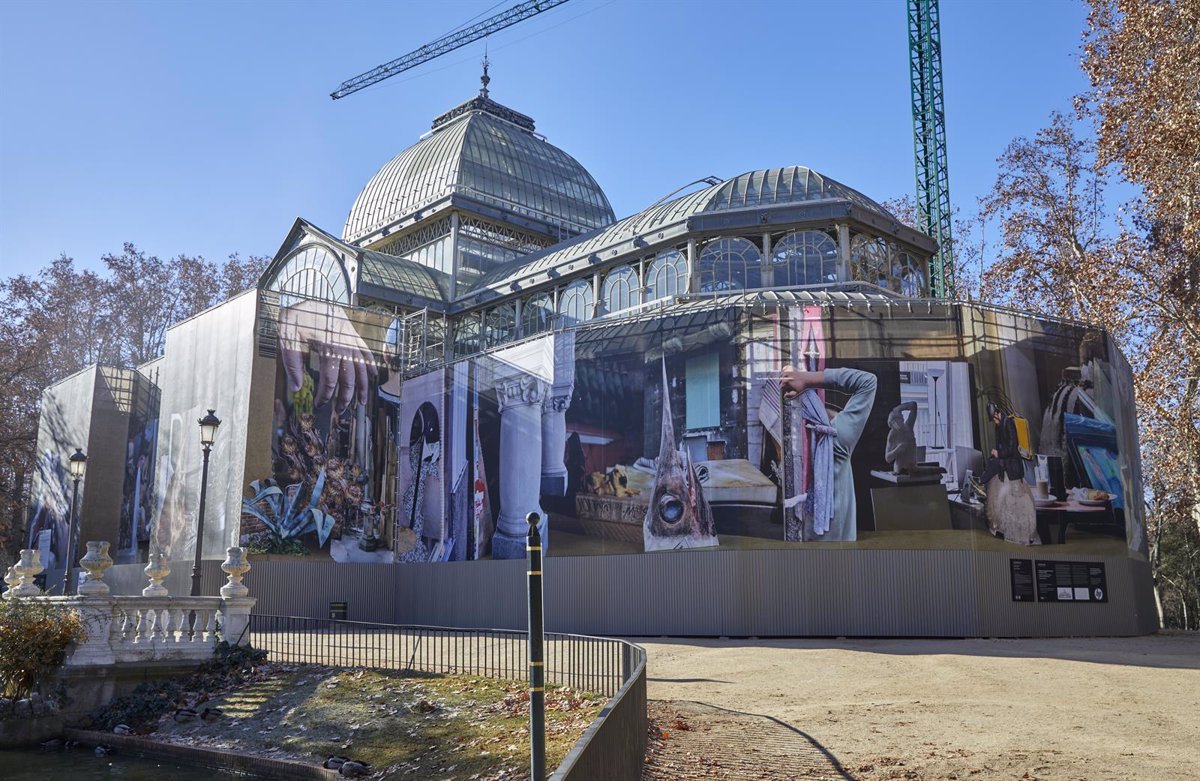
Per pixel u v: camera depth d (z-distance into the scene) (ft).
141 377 203.72
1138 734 52.44
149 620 85.35
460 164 215.72
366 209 234.38
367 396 170.30
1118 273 159.63
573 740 53.42
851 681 76.13
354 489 165.48
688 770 42.96
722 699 66.44
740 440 127.95
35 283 240.94
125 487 201.67
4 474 236.84
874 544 123.34
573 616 135.85
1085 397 135.95
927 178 251.60
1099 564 131.03
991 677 77.61
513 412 151.02
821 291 147.84
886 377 127.54
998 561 123.95
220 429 160.76
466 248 211.61
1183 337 156.76
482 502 152.97
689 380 133.18
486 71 249.14
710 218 152.76
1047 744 49.60
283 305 163.32
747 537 125.59
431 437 165.78
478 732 60.59
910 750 47.93
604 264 167.94
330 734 67.41
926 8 258.78
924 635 120.78
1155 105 137.80
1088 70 151.12
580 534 138.21
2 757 72.59
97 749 74.23
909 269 160.76
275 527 155.22
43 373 247.29
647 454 134.41
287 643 90.58
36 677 80.94
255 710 75.61
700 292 153.48
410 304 194.49
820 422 126.72
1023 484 127.75
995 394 128.77
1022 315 133.90
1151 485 207.21
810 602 122.62
